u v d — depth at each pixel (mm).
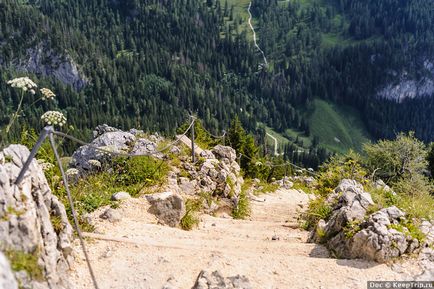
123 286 7238
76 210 9969
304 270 7969
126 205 11047
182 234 10117
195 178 15133
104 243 8547
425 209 10438
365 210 9641
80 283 7156
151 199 11414
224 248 9227
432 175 49531
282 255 8797
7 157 6762
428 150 49625
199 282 7109
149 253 8305
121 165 14367
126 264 7875
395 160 42500
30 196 6512
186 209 12812
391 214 9234
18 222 5852
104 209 10570
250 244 9867
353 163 19609
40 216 6680
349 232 8914
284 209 18656
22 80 8352
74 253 7809
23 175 6359
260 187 26344
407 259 8273
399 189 25625
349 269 8016
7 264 4098
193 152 16047
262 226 13133
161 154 15633
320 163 136125
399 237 8391
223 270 7777
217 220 13469
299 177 36031
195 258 8258
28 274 5629
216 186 15859
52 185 10734
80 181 13359
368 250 8375
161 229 10055
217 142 29438
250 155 40750
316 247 9617
